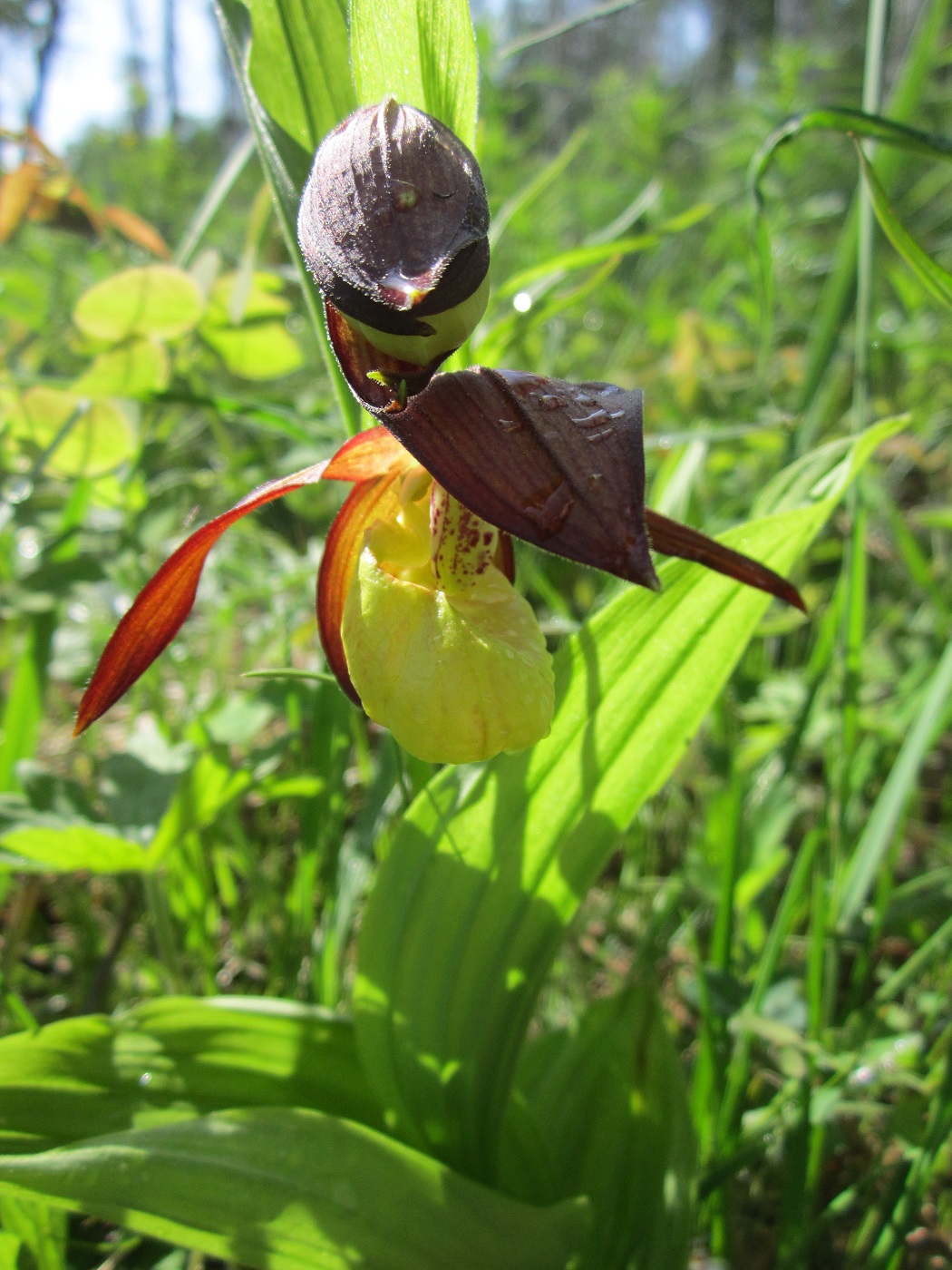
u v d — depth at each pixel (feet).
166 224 2.26
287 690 0.67
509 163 1.73
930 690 0.66
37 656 0.75
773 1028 0.54
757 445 1.18
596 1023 0.55
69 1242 0.48
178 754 0.61
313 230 0.35
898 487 1.51
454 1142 0.49
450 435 0.37
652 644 0.43
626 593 0.42
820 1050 0.56
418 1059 0.47
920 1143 0.52
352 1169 0.41
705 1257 0.56
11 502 0.79
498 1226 0.43
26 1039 0.46
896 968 0.79
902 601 1.17
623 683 0.43
